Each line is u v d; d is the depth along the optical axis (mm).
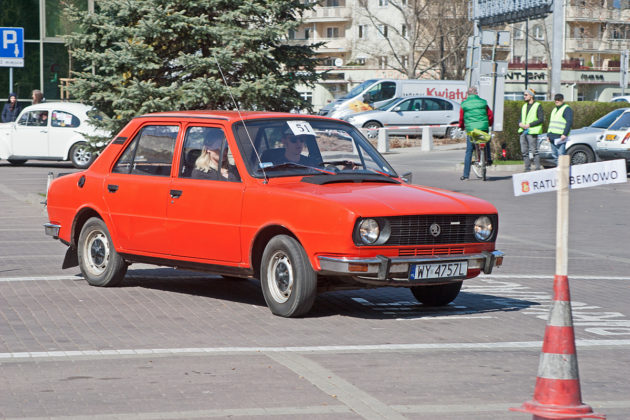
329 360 9062
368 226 10602
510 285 14164
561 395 7066
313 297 10992
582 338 10461
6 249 17125
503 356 9391
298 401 7590
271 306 11289
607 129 32688
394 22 124875
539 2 37094
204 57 21156
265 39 21000
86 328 10430
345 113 49469
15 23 47750
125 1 21094
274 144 11891
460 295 13242
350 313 11672
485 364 9016
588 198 26828
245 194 11445
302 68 22141
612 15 126000
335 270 10617
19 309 11492
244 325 10750
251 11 21031
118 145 13109
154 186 12422
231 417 7137
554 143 31219
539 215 23438
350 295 13070
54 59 48406
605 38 127938
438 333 10516
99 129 22188
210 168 11961
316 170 11820
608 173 7328
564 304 7148
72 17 21625
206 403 7512
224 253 11680
